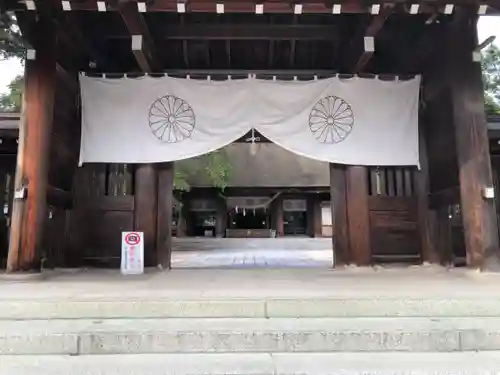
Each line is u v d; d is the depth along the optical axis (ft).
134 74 19.90
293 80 19.80
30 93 16.31
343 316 9.90
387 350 8.48
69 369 7.55
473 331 8.60
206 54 21.77
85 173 19.85
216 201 70.23
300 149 19.34
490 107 38.04
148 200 19.52
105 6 14.64
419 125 20.68
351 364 7.75
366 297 10.39
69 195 19.07
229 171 49.88
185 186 44.73
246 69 22.53
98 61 20.74
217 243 54.44
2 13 15.34
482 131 16.42
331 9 15.19
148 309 9.98
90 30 19.42
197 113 19.49
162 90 19.52
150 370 7.50
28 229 15.61
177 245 52.37
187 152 19.26
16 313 9.85
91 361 7.96
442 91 18.53
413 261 19.84
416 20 19.34
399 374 7.33
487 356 8.16
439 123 19.17
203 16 20.02
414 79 19.94
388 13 15.29
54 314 9.88
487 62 44.68
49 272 17.57
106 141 19.17
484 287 12.37
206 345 8.48
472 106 16.53
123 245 17.79
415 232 20.08
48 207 16.96
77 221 19.51
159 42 20.24
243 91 19.62
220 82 19.67
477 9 15.40
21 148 16.05
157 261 19.48
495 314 9.92
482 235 15.78
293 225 79.92
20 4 15.39
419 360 7.94
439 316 9.87
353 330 8.64
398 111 19.74
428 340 8.54
